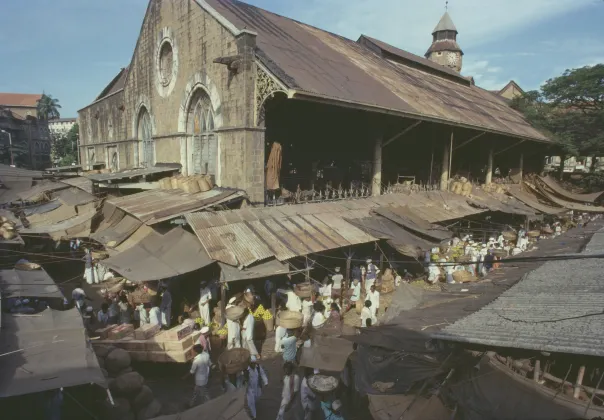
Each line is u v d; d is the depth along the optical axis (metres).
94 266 18.97
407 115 18.64
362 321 13.18
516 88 60.12
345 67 21.42
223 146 17.34
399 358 8.06
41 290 11.30
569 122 38.31
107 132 31.11
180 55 19.77
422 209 21.52
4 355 7.23
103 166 31.80
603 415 5.59
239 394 7.03
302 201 18.78
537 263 13.88
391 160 27.81
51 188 26.20
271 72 14.80
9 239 17.39
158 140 22.73
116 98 28.50
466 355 7.50
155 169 20.53
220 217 14.76
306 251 14.10
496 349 6.89
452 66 56.62
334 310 12.72
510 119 35.94
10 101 91.12
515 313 7.58
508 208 26.28
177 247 13.66
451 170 31.59
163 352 10.29
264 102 15.66
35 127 87.25
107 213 19.14
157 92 22.38
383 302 16.73
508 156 36.91
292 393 9.47
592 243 14.16
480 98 38.78
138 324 13.89
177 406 9.60
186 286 16.00
